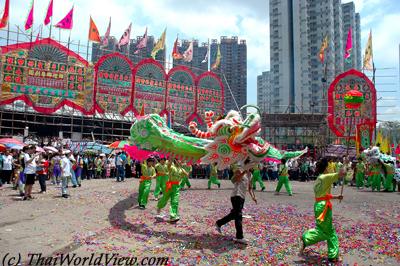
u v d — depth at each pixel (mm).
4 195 13078
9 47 28531
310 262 5715
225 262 5648
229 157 7348
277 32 65688
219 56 41094
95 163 24516
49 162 19406
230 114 7848
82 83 31406
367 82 30938
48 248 6141
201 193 15586
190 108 37375
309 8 66500
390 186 17844
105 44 34406
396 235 7645
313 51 65438
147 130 8625
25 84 28953
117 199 12719
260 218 9508
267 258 5879
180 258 5805
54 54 30281
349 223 9039
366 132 28594
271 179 26312
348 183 23031
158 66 35750
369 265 5641
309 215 10078
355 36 72750
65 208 10398
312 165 27969
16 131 35375
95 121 36312
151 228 8016
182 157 8344
